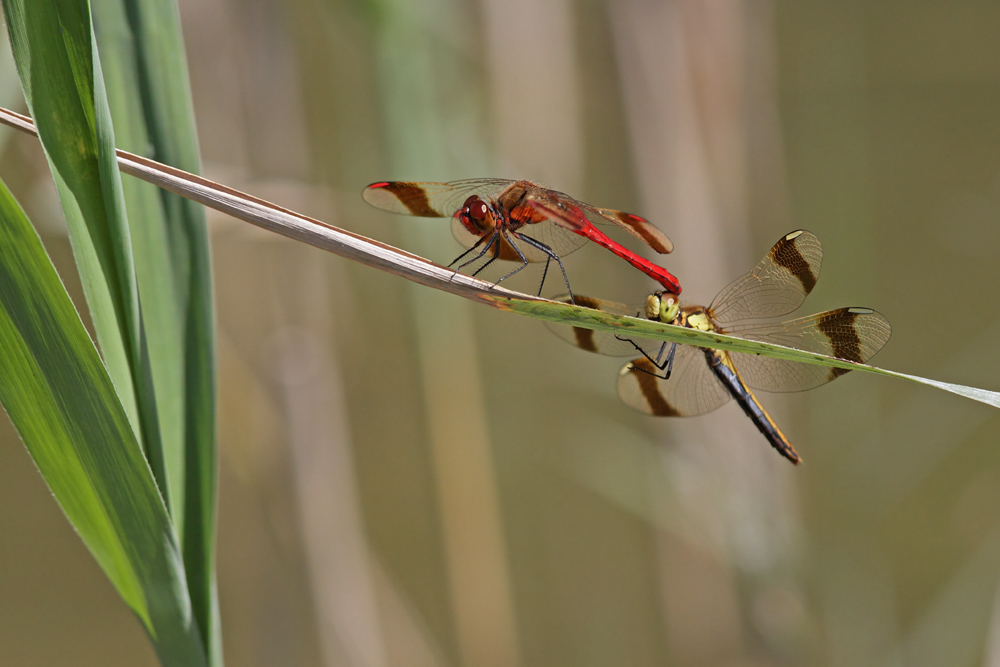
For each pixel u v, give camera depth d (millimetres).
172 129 1874
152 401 1870
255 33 1956
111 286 1867
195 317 1874
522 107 1991
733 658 1984
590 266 2008
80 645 2117
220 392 1968
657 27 1962
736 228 1969
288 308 1967
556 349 2141
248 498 1971
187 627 1871
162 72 1874
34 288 1851
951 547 2023
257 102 1957
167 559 1868
